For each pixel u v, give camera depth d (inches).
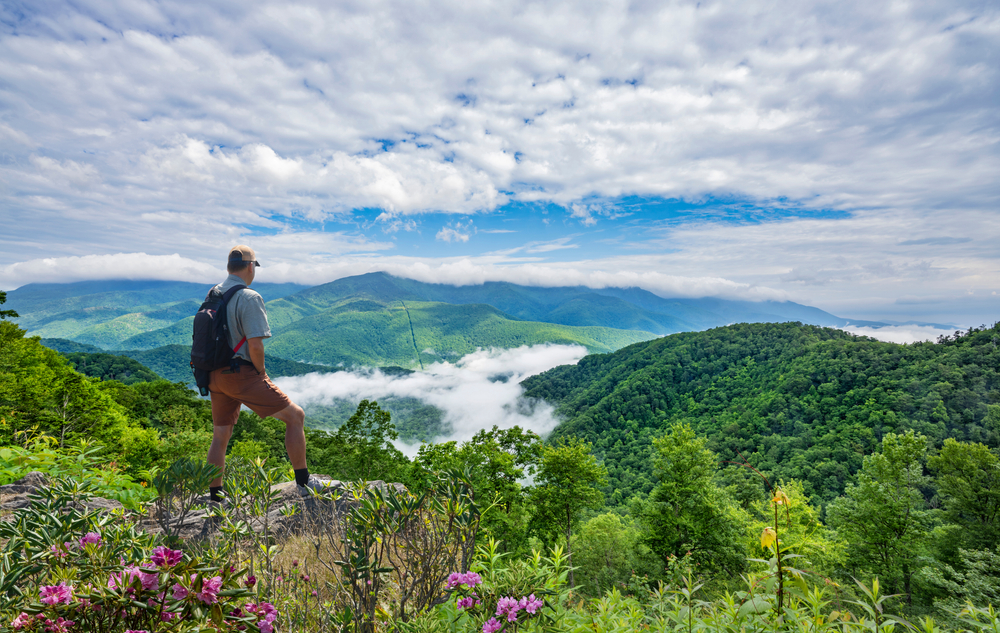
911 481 1225.4
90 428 811.4
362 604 70.9
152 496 144.6
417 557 76.4
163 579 47.8
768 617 71.7
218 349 130.3
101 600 47.3
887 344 5812.0
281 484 146.6
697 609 84.8
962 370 4653.1
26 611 46.2
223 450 135.8
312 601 81.0
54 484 66.8
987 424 3622.0
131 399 2241.6
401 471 922.7
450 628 70.5
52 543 55.9
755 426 5319.9
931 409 4244.6
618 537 1364.4
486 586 70.6
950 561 1135.0
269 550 75.5
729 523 1175.6
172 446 979.3
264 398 134.0
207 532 101.3
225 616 49.1
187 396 2672.2
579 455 1019.3
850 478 3582.7
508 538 753.6
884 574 1161.4
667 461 1242.6
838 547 1210.0
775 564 73.5
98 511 63.5
